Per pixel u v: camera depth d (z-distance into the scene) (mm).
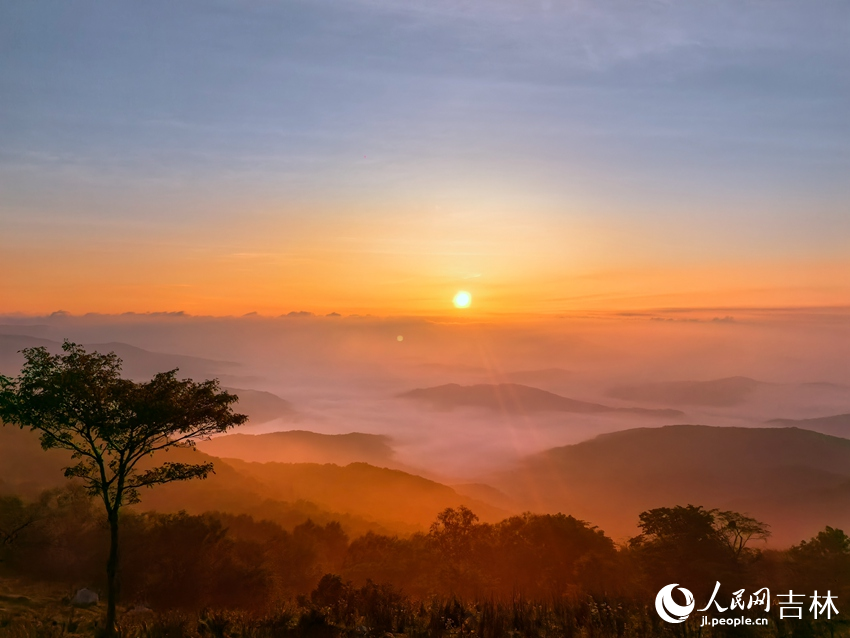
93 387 16000
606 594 17172
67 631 17078
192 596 45812
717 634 13594
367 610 15875
